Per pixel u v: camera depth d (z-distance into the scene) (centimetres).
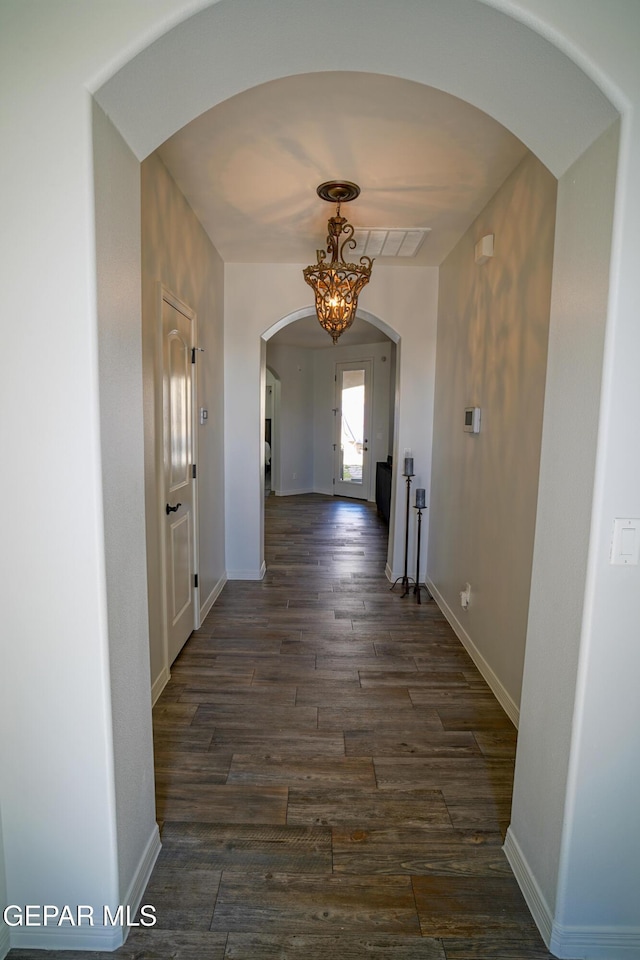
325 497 934
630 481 129
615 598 133
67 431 128
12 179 122
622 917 143
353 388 911
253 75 149
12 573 133
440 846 177
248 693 273
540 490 163
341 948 142
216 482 414
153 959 140
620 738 137
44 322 125
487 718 254
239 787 204
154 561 262
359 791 202
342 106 203
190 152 242
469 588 324
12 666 136
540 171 223
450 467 376
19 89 121
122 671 145
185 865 168
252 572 468
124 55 120
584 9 119
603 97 122
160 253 258
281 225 337
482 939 146
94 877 142
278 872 166
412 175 262
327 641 339
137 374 155
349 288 292
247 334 435
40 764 139
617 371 126
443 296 408
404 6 123
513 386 253
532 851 158
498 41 128
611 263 125
